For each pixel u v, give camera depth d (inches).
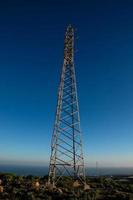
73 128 2410.2
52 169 2340.1
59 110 2404.0
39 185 2369.6
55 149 2354.8
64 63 2512.3
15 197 2038.6
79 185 2417.6
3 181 2581.2
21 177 2839.6
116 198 2161.7
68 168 2361.0
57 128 2374.5
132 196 2213.3
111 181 3368.6
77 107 2445.9
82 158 2416.3
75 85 2488.9
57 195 2094.0
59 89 2444.6
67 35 2568.9
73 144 2391.7
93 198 2108.8
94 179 3329.2
